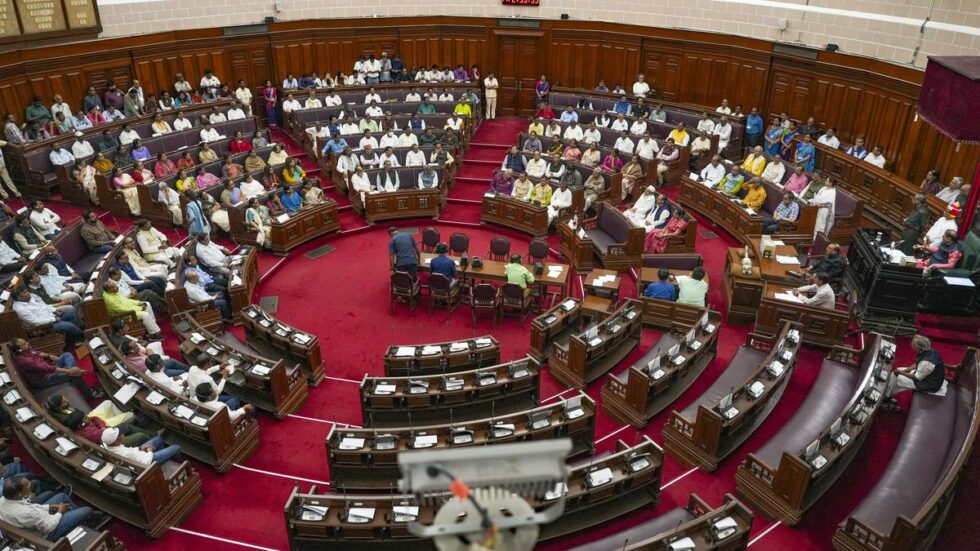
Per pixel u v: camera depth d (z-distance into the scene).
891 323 12.89
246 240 16.45
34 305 12.27
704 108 22.45
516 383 10.70
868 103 18.98
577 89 24.42
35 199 17.23
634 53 24.52
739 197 18.11
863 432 9.87
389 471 9.49
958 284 12.76
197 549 8.81
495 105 26.69
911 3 17.42
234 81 24.44
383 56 25.88
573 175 18.64
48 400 9.67
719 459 9.97
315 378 12.09
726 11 22.17
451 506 2.90
